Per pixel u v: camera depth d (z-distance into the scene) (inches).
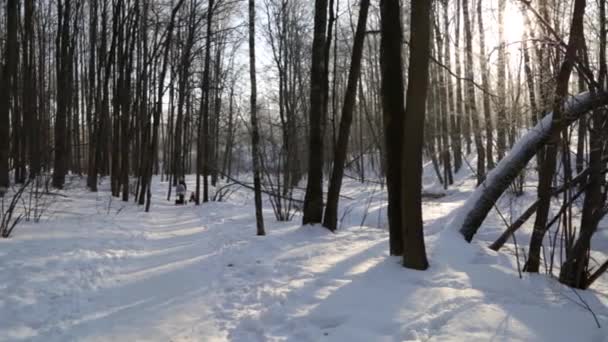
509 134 327.6
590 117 220.7
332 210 370.3
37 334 161.0
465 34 729.0
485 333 152.0
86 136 1451.8
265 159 612.7
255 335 165.8
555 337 150.5
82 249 286.8
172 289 223.1
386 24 244.7
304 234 345.4
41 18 978.1
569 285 215.6
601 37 219.1
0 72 727.7
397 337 151.9
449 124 835.4
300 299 193.8
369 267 230.8
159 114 643.5
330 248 292.5
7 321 167.3
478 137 482.9
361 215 539.8
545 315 166.7
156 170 1705.2
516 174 284.4
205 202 781.9
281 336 162.1
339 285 207.6
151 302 203.0
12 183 700.7
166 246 342.3
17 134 721.0
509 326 156.4
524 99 269.6
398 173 246.2
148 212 597.0
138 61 878.4
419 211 220.1
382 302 180.1
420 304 175.9
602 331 155.9
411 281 203.0
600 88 215.3
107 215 493.7
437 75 719.1
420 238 219.9
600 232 361.1
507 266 238.8
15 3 510.0
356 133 1446.9
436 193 779.4
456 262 235.3
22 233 322.3
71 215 454.6
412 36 214.2
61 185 722.2
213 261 281.9
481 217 293.0
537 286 202.7
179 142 932.6
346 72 1040.8
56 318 176.4
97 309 190.7
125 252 303.3
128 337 164.2
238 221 469.7
